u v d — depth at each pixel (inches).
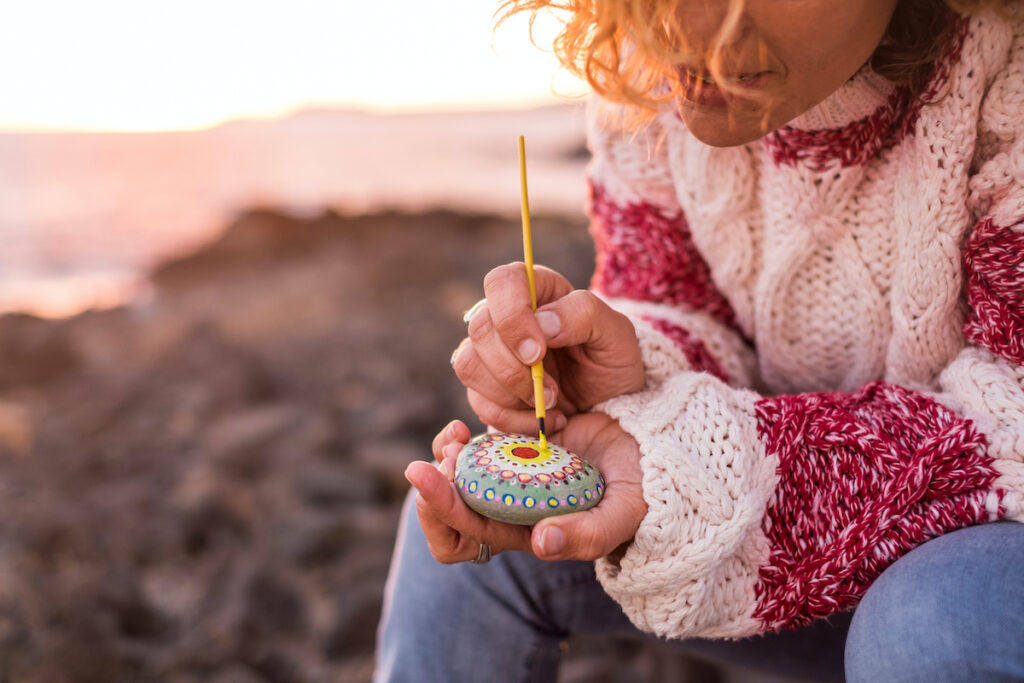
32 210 455.8
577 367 24.7
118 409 93.9
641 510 22.1
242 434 79.4
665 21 21.0
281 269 213.0
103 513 64.9
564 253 178.5
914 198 23.8
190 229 390.0
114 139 1450.5
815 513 22.8
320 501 69.5
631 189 28.6
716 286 28.9
